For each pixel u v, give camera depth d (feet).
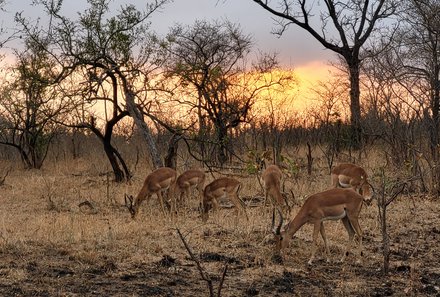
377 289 28.76
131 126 92.58
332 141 81.30
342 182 50.44
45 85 61.77
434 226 41.93
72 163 82.64
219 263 32.22
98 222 42.22
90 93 61.46
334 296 27.84
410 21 67.46
